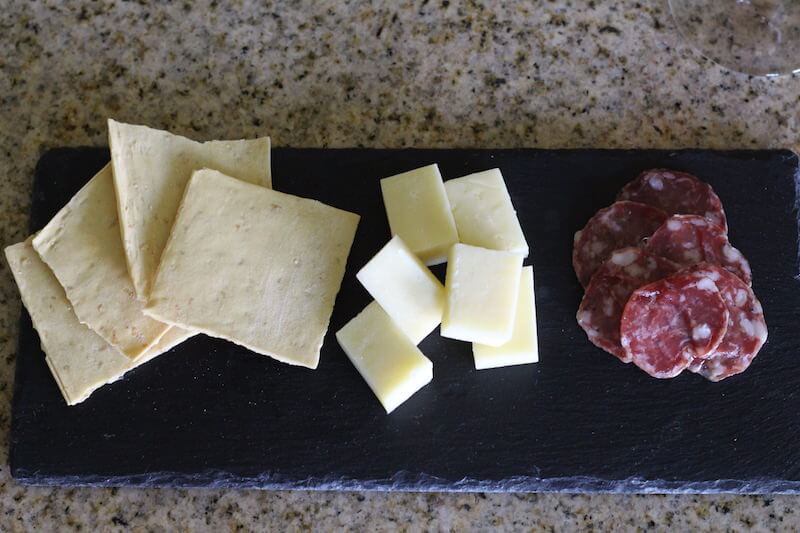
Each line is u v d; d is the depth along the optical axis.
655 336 0.44
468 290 0.44
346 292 0.46
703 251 0.45
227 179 0.44
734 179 0.47
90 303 0.43
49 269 0.44
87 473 0.44
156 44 0.50
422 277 0.44
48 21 0.51
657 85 0.50
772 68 0.50
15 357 0.46
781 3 0.51
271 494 0.45
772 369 0.45
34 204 0.47
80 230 0.44
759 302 0.45
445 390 0.45
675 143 0.49
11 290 0.47
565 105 0.50
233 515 0.45
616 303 0.45
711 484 0.44
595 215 0.46
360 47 0.50
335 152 0.47
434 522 0.45
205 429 0.45
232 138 0.49
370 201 0.47
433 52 0.50
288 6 0.51
